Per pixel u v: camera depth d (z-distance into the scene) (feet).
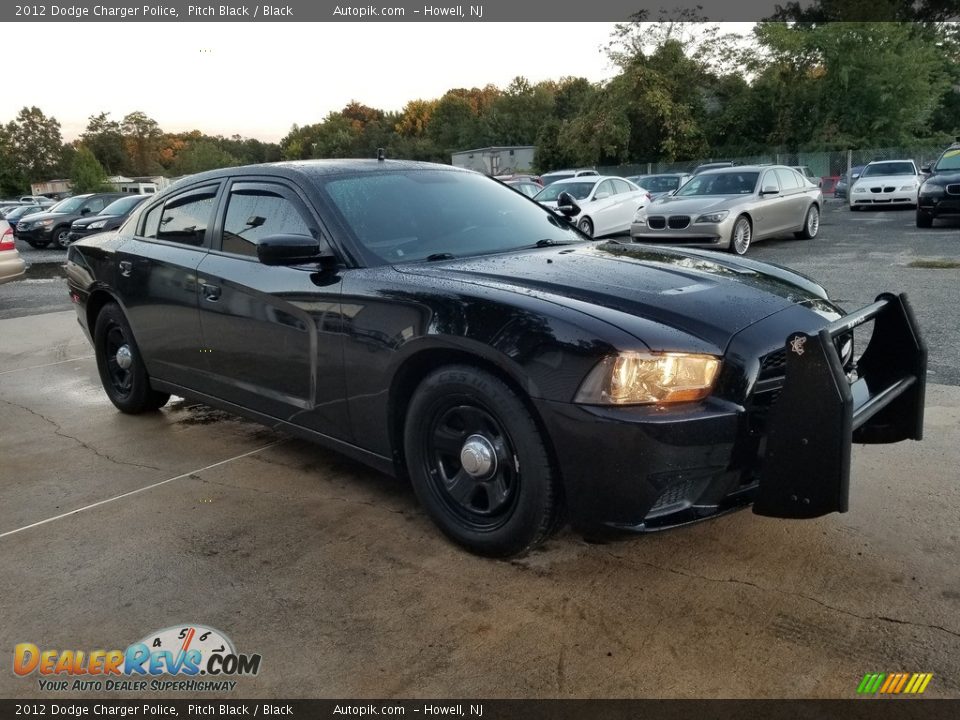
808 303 9.59
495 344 8.40
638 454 7.69
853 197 65.92
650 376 7.77
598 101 134.92
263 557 9.63
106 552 9.91
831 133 119.75
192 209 13.38
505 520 8.95
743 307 8.91
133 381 15.12
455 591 8.69
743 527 9.88
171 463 13.01
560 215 13.66
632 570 8.98
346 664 7.52
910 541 9.36
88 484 12.22
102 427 15.15
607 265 10.34
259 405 11.94
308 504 11.16
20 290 37.35
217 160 335.47
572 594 8.54
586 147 136.46
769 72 125.39
